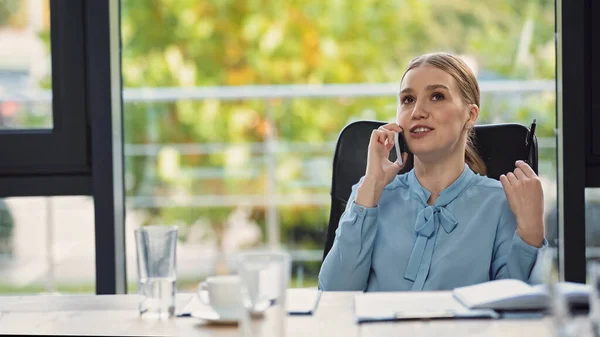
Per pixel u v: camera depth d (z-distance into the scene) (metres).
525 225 1.98
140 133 5.24
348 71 7.94
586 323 1.17
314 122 7.24
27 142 2.73
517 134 2.31
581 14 2.60
